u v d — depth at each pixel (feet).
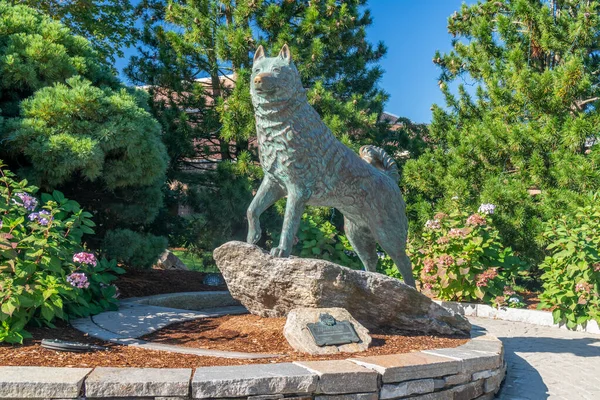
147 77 39.70
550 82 34.30
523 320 27.76
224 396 10.78
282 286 15.89
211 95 40.78
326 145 16.57
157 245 28.12
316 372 11.52
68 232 17.65
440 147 39.83
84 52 26.73
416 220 38.29
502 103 37.40
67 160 20.86
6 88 23.61
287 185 16.35
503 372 16.42
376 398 11.94
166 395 10.61
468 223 29.37
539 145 34.06
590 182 30.71
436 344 15.78
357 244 19.65
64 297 15.98
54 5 46.39
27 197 16.43
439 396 13.01
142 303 22.09
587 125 31.12
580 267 25.31
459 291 29.43
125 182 24.27
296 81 15.96
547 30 35.76
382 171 19.62
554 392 15.40
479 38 41.70
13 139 20.66
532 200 33.94
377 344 14.94
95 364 12.03
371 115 38.52
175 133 37.52
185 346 14.56
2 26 23.97
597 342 22.65
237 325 16.63
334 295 15.61
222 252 16.76
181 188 39.22
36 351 12.90
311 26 38.34
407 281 19.11
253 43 36.94
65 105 21.53
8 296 13.70
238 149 40.24
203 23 38.29
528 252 33.37
